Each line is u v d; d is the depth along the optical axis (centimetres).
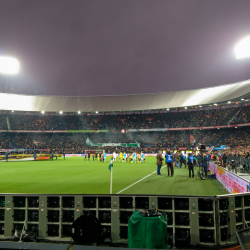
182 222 560
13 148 6253
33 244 225
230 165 2016
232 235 547
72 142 6712
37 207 602
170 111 7319
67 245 227
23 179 1609
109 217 579
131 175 1792
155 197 566
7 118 7012
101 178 1631
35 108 6353
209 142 5700
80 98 6881
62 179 1597
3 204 618
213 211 547
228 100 5041
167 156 1717
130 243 484
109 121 7319
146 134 6881
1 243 228
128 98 6738
